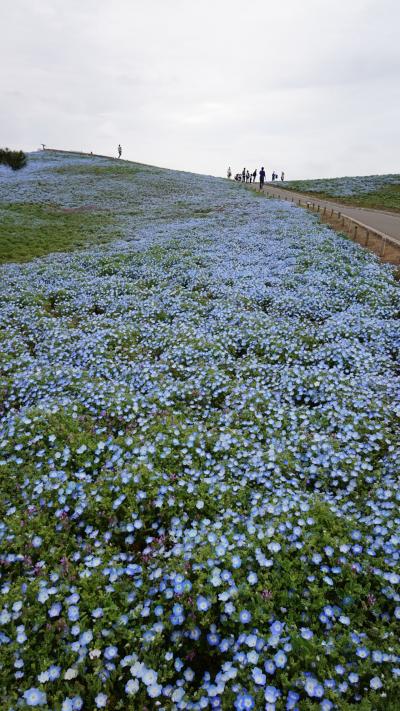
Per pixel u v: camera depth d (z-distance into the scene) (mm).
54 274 20469
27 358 10438
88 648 3879
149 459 6176
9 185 53094
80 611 4164
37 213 40094
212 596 4145
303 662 3707
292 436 7000
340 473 5992
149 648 3898
